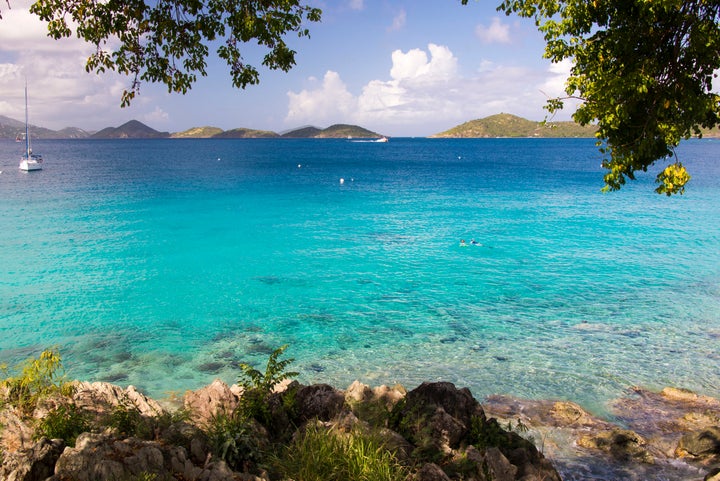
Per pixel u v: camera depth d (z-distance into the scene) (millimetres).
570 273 25672
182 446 7379
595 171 99812
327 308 20609
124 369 15219
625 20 8906
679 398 13250
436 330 18297
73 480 6172
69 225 37406
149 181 72812
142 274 25078
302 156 167875
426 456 8180
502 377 14633
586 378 14516
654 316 19531
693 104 8141
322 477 6816
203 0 9430
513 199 55656
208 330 18297
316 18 9750
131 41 9594
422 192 62938
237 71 10109
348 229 37750
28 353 16219
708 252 30000
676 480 9812
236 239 33688
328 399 9617
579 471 10156
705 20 8117
